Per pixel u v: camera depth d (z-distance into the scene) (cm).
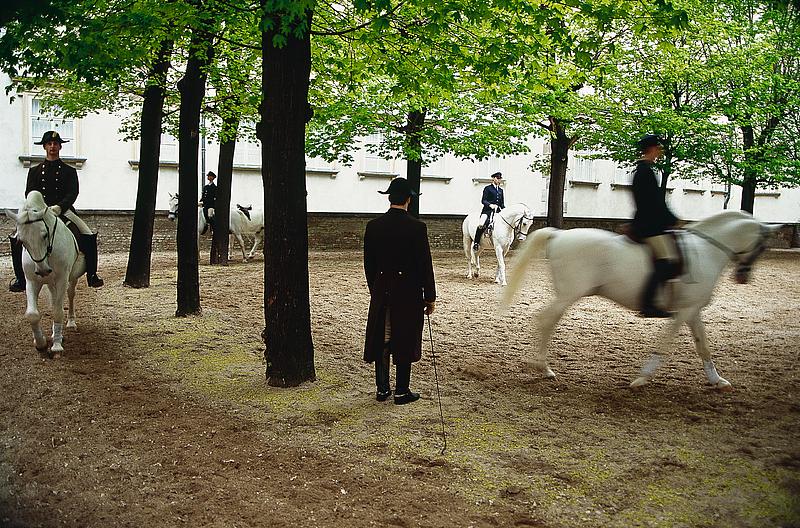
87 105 1678
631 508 468
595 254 741
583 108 2253
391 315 686
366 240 697
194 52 1122
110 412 672
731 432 617
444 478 516
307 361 770
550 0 855
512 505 473
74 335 994
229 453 570
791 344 1010
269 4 653
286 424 636
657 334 1084
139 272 1477
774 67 2612
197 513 467
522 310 1300
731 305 1409
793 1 598
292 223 747
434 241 2781
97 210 2270
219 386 757
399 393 696
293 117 732
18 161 2319
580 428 626
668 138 2434
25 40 836
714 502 477
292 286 752
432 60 935
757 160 2577
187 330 1046
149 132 1466
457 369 848
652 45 2231
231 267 1922
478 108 2197
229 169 1970
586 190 3375
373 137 2855
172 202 2352
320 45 1112
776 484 505
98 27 859
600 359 909
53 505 483
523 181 3164
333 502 480
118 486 511
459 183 3030
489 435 606
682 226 749
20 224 798
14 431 625
